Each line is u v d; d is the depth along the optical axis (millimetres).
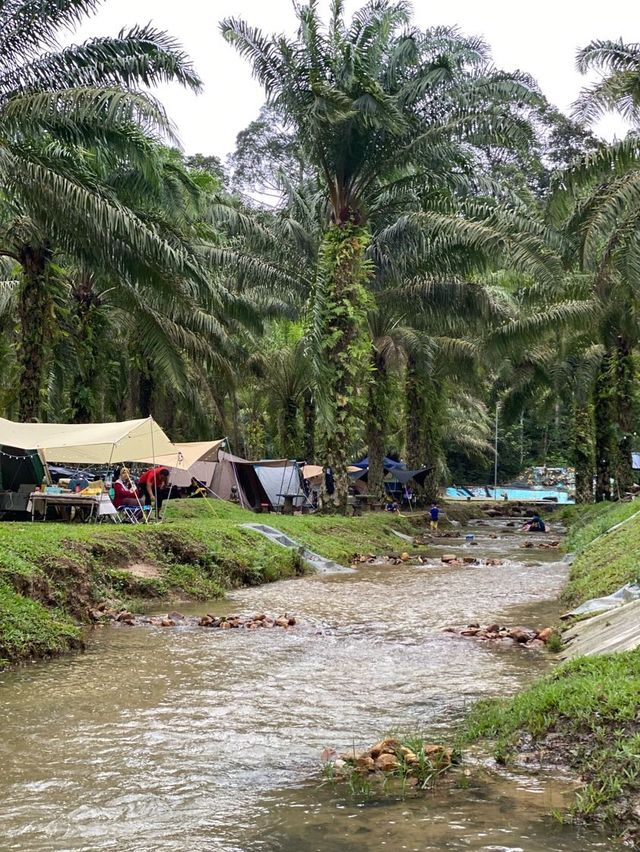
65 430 17859
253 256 25078
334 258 22250
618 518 19234
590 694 4848
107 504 17000
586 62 16297
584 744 4480
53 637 8422
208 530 15492
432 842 3564
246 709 6078
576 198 17234
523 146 21359
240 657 8117
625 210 16203
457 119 20984
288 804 4098
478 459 64312
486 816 3852
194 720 5758
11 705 6191
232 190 43594
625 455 30297
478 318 26781
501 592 13445
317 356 22094
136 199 18156
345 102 20297
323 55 21266
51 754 4961
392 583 14789
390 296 26406
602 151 15969
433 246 23344
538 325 27219
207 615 10367
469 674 7297
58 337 18594
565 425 69000
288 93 21469
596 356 35656
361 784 4355
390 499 35719
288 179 26734
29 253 17844
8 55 14227
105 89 13477
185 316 20891
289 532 18781
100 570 11570
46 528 13406
